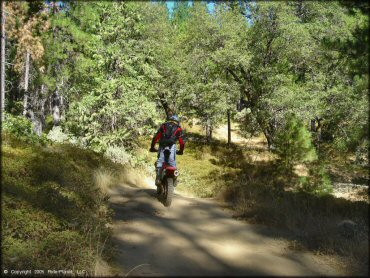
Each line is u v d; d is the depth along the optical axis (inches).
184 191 391.9
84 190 264.5
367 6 265.3
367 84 271.4
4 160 267.1
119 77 537.6
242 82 756.0
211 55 735.7
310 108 590.2
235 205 269.4
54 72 813.2
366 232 194.2
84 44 740.7
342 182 389.4
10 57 898.1
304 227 211.8
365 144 343.6
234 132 1363.2
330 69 557.9
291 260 162.4
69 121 570.6
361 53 262.5
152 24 684.7
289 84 647.1
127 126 533.3
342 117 511.2
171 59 837.8
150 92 580.1
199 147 971.9
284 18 486.9
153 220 225.5
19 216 189.8
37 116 976.9
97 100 522.3
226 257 161.9
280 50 586.6
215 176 466.3
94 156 384.5
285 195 254.4
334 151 496.7
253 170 338.3
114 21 547.5
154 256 165.8
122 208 251.9
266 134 484.7
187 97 905.5
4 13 672.4
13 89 1072.2
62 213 209.2
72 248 171.0
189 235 198.4
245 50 690.8
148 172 461.4
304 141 257.9
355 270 149.5
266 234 204.4
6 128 373.7
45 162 294.5
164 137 263.1
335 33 390.6
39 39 741.3
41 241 179.2
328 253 175.0
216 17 732.7
